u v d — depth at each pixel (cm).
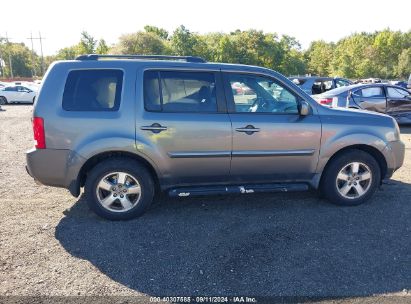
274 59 7294
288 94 463
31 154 412
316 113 466
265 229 412
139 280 313
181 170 437
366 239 388
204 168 441
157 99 426
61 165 413
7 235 393
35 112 407
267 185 464
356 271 327
